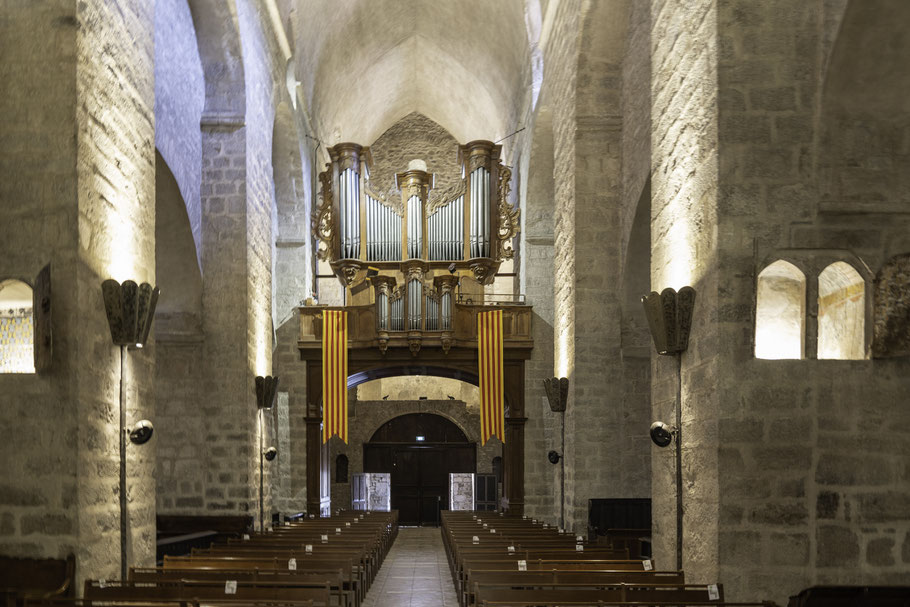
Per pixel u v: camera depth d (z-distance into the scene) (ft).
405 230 70.54
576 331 48.91
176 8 44.32
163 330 48.73
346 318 65.87
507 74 74.95
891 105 23.77
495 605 21.59
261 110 53.31
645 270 47.88
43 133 24.36
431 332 67.72
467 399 96.22
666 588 23.53
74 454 23.76
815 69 24.17
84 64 24.91
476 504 92.07
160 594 23.48
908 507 23.40
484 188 70.18
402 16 76.84
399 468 95.35
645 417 48.93
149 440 29.19
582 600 23.57
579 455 48.62
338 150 70.74
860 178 23.98
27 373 24.00
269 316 55.42
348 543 40.96
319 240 72.79
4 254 24.27
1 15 24.67
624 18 46.19
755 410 23.62
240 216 49.01
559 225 55.06
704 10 25.32
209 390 48.80
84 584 23.41
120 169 27.27
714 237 24.16
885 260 23.88
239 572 27.02
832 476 23.49
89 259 24.94
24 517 23.71
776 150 24.09
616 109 48.55
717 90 24.23
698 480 25.12
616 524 47.47
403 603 38.32
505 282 83.56
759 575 23.26
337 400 64.75
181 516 48.26
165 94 42.86
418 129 94.48
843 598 22.93
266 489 52.80
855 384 23.72
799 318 24.14
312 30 65.46
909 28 22.54
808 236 23.98
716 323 23.90
